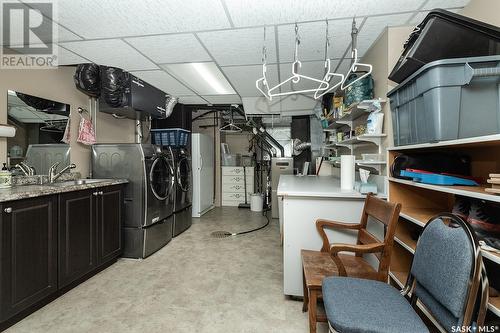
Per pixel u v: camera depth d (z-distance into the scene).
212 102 4.79
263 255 2.93
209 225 4.28
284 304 1.94
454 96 1.21
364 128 2.29
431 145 1.31
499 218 1.10
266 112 4.39
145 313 1.82
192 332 1.62
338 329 1.01
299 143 5.28
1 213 1.58
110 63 2.71
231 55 2.51
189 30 2.01
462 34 1.29
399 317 1.03
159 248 3.15
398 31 1.97
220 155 5.93
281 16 1.82
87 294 2.08
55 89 2.70
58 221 2.00
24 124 2.39
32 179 2.39
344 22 1.91
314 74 3.07
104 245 2.51
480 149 1.52
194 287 2.20
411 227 1.84
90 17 1.81
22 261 1.71
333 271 1.55
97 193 2.42
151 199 2.96
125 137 3.87
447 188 1.25
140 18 1.83
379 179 2.05
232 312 1.83
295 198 2.01
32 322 1.72
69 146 2.86
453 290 0.92
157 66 2.81
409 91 1.54
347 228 1.83
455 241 0.97
